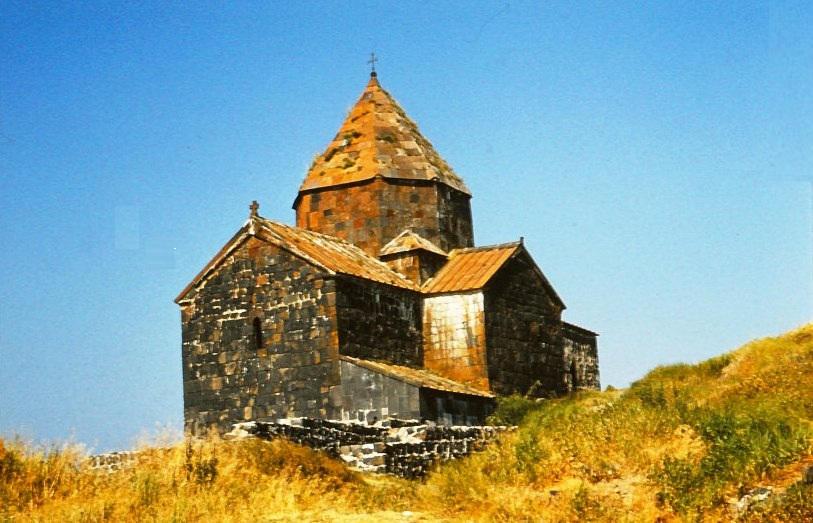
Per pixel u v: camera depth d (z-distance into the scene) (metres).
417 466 30.64
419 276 45.03
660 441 24.66
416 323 44.06
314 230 47.12
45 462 23.38
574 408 32.31
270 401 40.09
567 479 23.75
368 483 26.81
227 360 40.97
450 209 48.22
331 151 48.22
